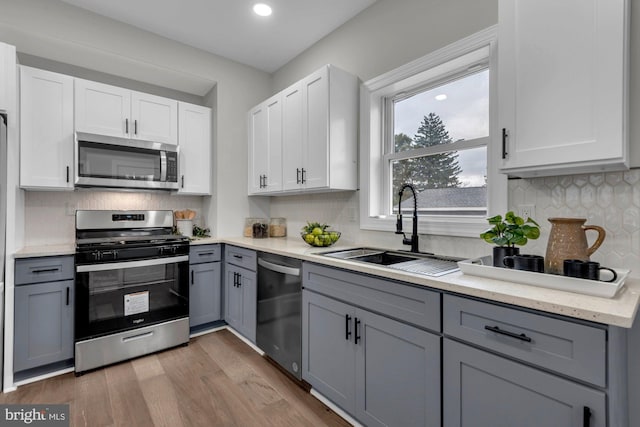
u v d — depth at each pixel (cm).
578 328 88
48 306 206
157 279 246
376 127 238
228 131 315
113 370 217
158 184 271
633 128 122
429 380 125
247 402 181
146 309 240
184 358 235
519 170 133
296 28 263
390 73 218
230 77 316
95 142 241
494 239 129
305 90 244
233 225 320
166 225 292
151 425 161
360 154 241
